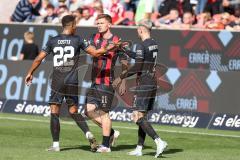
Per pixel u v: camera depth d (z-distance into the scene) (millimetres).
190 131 38625
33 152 28156
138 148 28312
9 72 45938
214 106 40656
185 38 42250
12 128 36875
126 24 47906
